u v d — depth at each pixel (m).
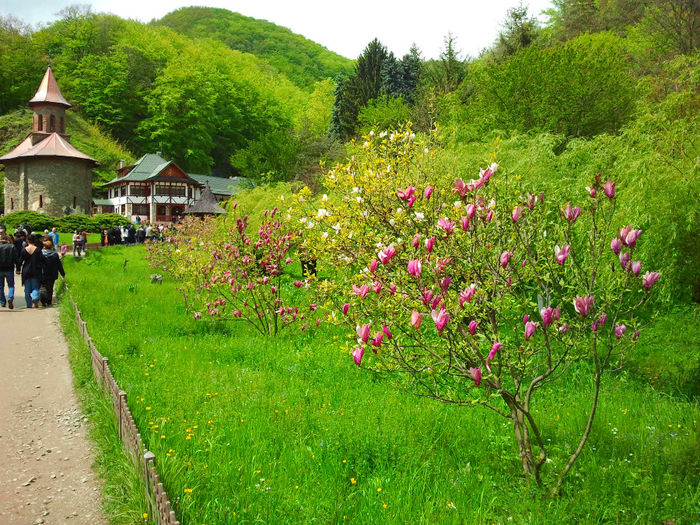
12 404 6.55
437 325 3.62
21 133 92.00
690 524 3.73
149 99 100.50
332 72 178.12
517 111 20.64
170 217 78.75
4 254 13.42
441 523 3.67
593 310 4.38
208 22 191.12
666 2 27.95
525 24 35.22
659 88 13.70
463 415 5.86
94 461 5.02
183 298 14.23
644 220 8.46
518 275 4.73
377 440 5.05
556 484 4.23
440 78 41.84
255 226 18.66
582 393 7.25
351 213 6.82
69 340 9.70
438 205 5.64
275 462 4.62
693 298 9.91
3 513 4.14
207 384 6.89
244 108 113.69
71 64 106.94
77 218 53.41
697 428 5.08
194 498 3.90
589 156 11.88
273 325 10.86
